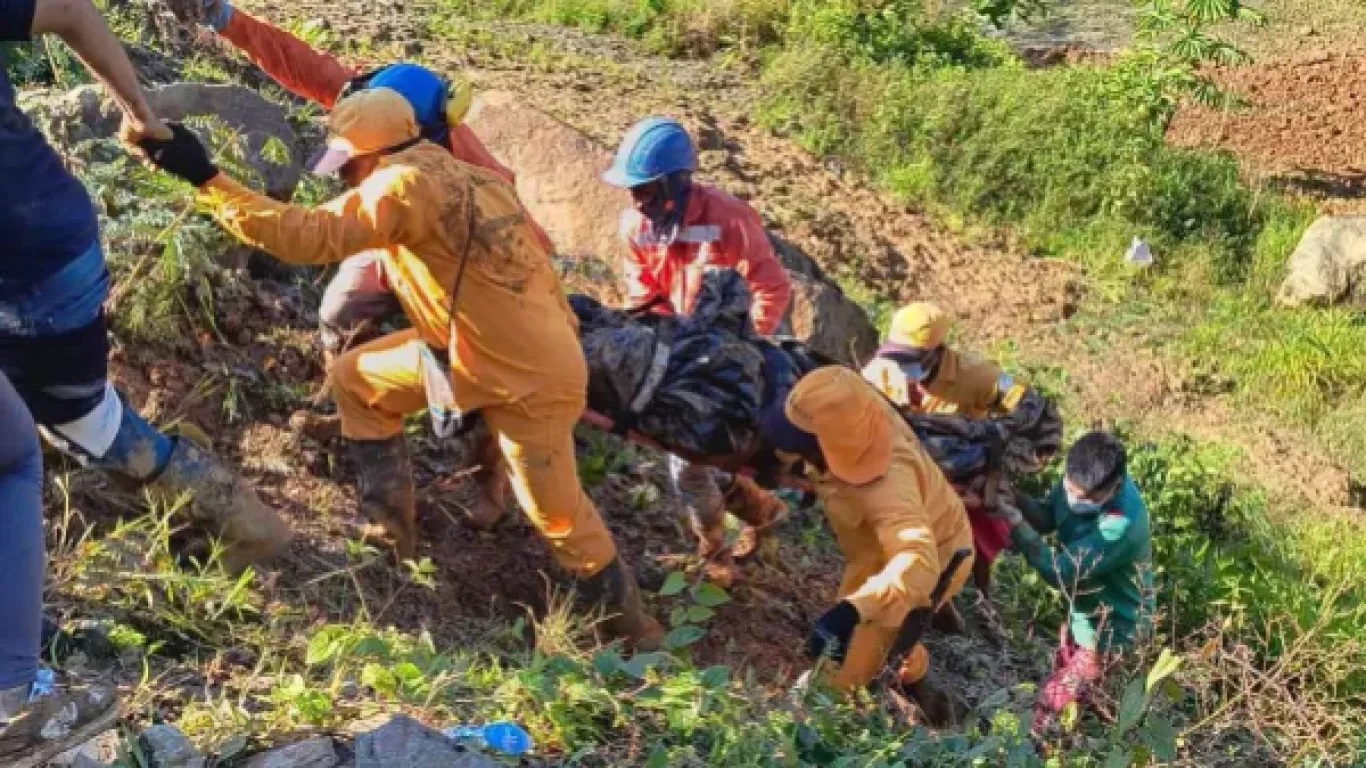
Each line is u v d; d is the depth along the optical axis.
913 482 5.43
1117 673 6.30
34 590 3.44
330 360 5.87
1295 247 13.45
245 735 4.20
